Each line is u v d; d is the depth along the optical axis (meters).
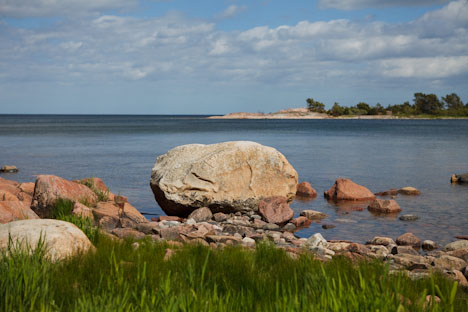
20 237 5.73
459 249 9.99
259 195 14.91
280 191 15.26
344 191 19.42
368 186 22.91
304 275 5.42
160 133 82.81
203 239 10.41
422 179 25.23
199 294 4.47
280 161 15.34
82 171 27.83
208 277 5.45
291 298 4.03
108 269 5.42
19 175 26.17
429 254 10.44
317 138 67.56
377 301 3.93
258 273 6.00
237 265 6.09
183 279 5.18
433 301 4.10
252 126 130.62
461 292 6.15
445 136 72.94
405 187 21.47
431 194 20.39
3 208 9.46
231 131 93.69
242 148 15.06
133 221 12.38
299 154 40.56
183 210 14.95
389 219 15.23
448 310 4.05
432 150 44.88
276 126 130.62
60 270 5.25
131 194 20.12
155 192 15.41
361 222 14.74
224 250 7.21
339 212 16.53
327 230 13.56
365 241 12.20
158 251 7.00
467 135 76.12
